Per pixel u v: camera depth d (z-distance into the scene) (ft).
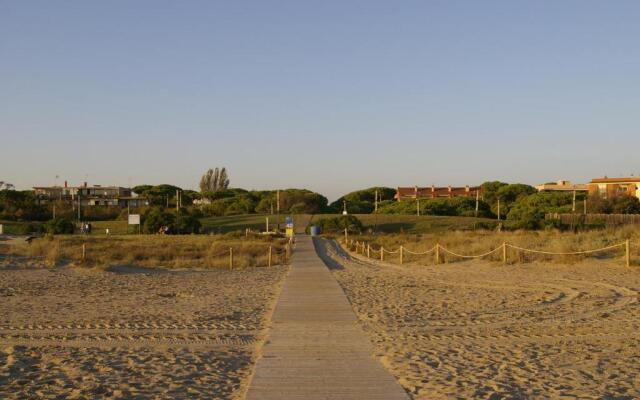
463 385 26.61
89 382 28.07
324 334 39.34
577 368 29.91
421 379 27.61
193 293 66.33
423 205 366.63
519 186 414.82
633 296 53.78
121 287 74.43
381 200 467.52
